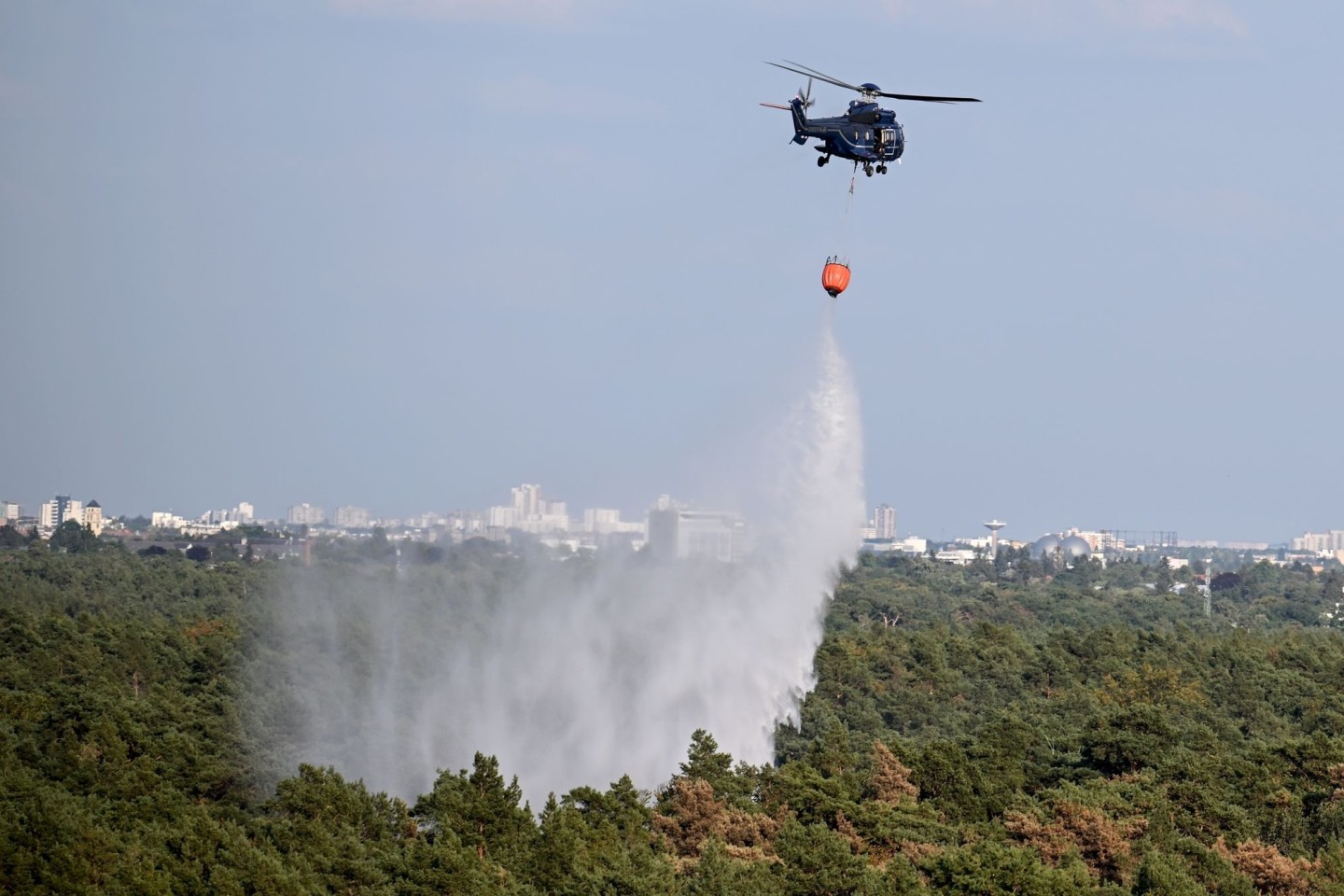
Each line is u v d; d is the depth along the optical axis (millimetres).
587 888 89625
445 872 90688
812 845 95062
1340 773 115812
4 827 94250
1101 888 93000
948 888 91375
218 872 90125
